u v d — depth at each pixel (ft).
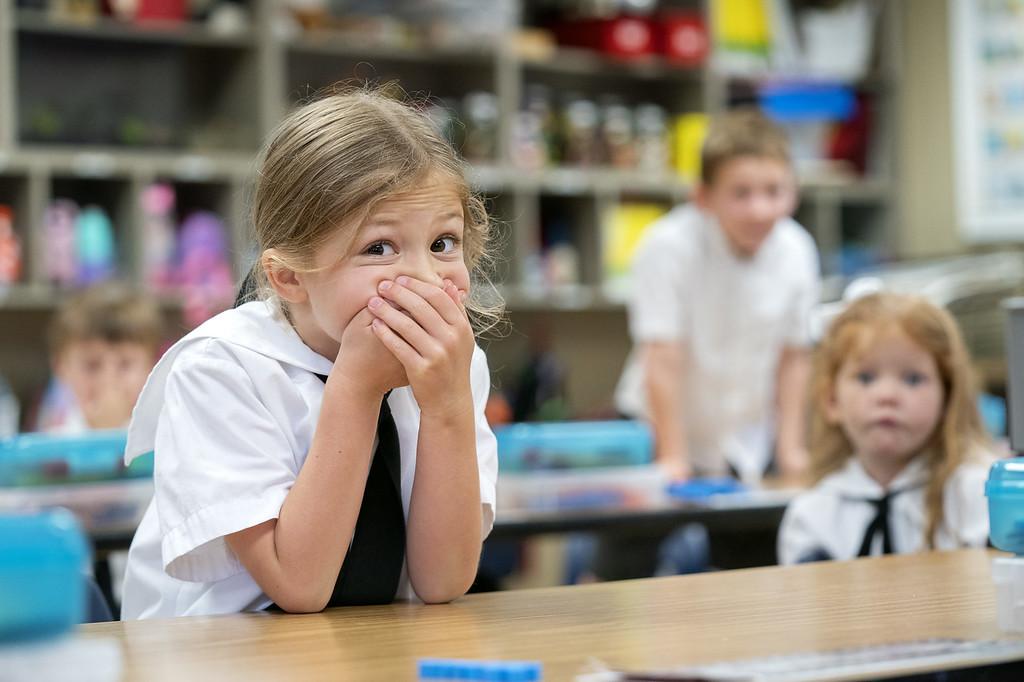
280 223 5.63
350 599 5.62
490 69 22.45
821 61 25.50
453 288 5.61
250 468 5.57
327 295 5.55
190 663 4.09
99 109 20.67
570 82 24.58
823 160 26.00
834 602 5.09
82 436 11.16
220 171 19.92
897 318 8.98
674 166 24.11
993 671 3.93
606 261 23.04
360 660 4.10
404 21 21.76
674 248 15.84
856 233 26.63
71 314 14.16
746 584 5.66
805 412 16.40
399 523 5.71
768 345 16.31
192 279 19.53
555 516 10.50
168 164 19.56
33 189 18.58
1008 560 4.50
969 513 8.77
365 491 5.71
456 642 4.40
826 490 9.37
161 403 6.21
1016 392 6.11
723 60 24.40
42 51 20.38
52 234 18.71
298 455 5.80
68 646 3.28
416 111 5.94
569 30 23.62
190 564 5.60
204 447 5.60
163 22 19.89
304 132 5.65
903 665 3.81
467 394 5.62
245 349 5.83
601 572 18.17
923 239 26.27
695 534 18.63
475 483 5.67
